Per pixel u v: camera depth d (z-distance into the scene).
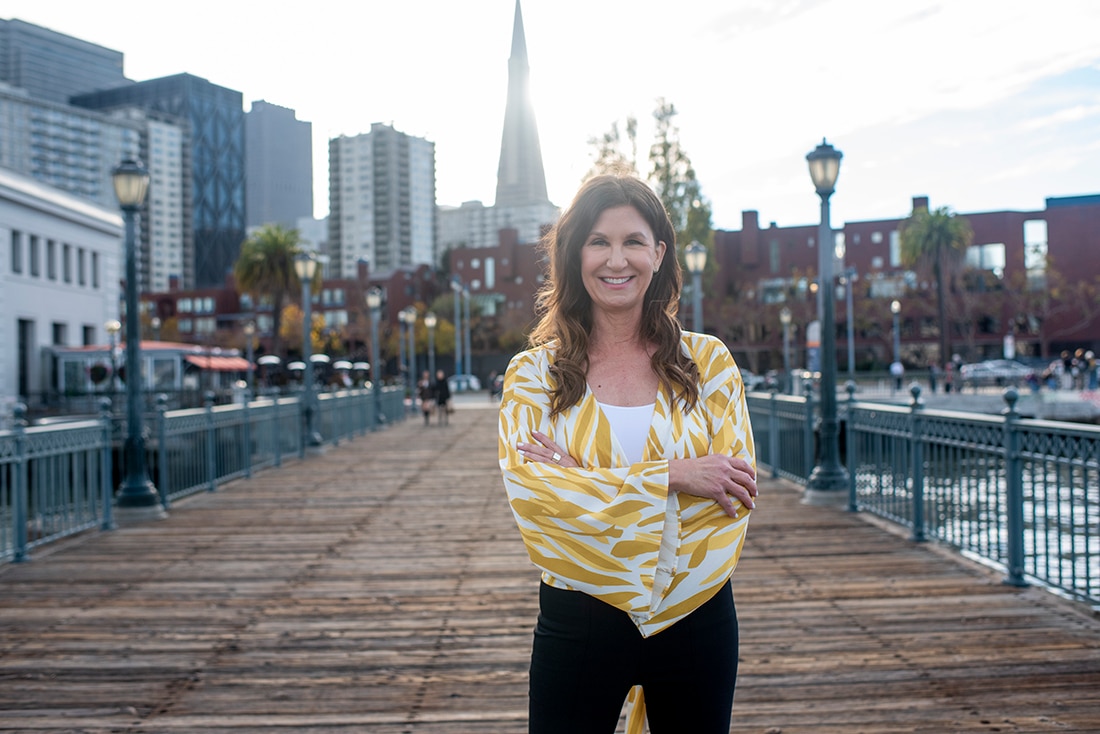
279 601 5.21
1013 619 4.49
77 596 5.37
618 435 1.57
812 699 3.48
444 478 11.59
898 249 67.00
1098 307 59.62
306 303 15.98
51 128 126.75
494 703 3.53
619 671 1.52
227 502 9.48
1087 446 4.37
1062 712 3.29
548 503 1.44
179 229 146.62
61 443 7.17
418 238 147.50
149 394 28.41
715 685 1.55
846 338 65.69
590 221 1.62
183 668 3.99
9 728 3.30
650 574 1.42
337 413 17.84
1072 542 4.62
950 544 6.41
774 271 70.75
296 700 3.58
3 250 31.20
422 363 76.25
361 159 143.25
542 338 1.75
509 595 5.29
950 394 33.25
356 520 8.24
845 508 8.30
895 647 4.09
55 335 35.97
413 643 4.34
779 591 5.19
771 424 11.10
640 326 1.66
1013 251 61.38
